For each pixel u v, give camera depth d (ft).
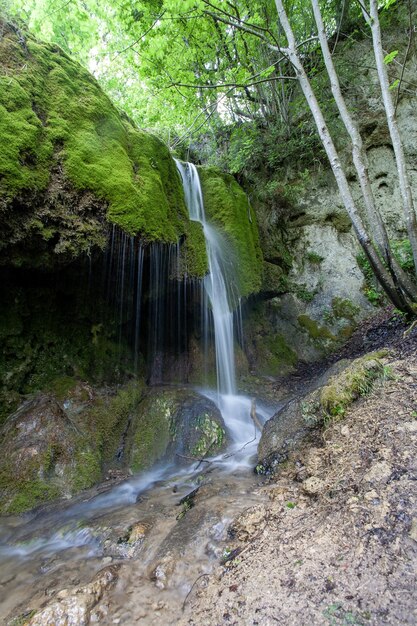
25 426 12.55
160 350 19.69
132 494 11.44
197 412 14.65
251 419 17.28
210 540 7.47
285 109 24.70
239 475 10.75
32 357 14.15
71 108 12.46
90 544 8.61
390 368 10.71
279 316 25.04
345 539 6.22
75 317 15.57
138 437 14.43
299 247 25.66
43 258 11.64
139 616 6.06
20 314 13.67
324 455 8.98
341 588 5.39
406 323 17.01
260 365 23.57
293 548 6.46
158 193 14.53
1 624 6.35
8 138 10.06
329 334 23.31
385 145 23.39
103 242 12.05
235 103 26.99
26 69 11.66
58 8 20.22
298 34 24.23
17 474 11.34
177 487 11.25
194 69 23.52
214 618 5.59
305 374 21.77
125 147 14.30
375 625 4.71
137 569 7.29
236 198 23.26
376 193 23.82
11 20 12.33
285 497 8.16
